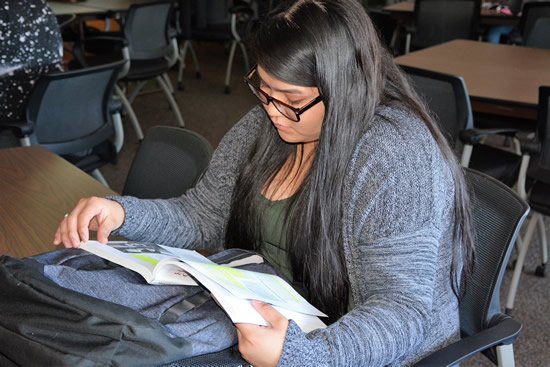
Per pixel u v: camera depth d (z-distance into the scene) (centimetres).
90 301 73
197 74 543
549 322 215
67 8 383
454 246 107
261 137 113
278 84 89
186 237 120
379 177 92
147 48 381
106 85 237
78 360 69
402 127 94
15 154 164
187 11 482
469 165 236
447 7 423
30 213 130
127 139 387
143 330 71
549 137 205
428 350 105
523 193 219
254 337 75
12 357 73
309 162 106
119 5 403
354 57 89
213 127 414
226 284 82
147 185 153
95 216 107
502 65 283
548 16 390
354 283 97
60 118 225
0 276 77
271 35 88
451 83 215
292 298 91
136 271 88
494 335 101
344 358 78
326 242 98
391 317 84
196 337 79
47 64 237
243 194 114
